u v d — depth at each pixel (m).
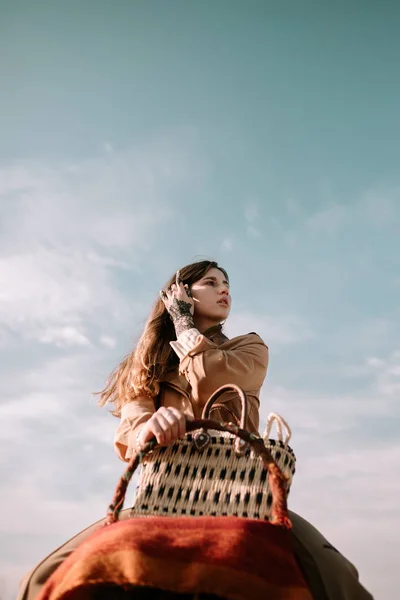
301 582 2.41
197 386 3.38
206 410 3.00
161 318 3.87
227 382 3.40
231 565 2.36
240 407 3.46
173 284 3.95
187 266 4.05
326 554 2.77
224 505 2.72
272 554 2.44
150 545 2.40
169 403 3.54
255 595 2.34
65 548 3.03
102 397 3.90
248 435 2.76
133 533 2.46
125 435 3.30
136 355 3.72
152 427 2.83
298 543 2.78
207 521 2.53
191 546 2.41
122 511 3.12
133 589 2.52
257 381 3.54
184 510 2.74
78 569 2.39
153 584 2.32
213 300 3.93
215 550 2.40
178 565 2.36
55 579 2.50
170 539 2.44
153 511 2.76
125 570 2.35
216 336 3.98
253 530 2.49
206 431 2.88
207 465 2.82
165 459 2.85
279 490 2.63
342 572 2.73
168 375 3.63
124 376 3.76
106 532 2.53
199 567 2.35
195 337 3.51
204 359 3.39
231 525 2.50
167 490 2.79
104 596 2.50
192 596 2.41
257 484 2.74
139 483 2.86
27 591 2.87
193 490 2.78
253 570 2.38
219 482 2.77
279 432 2.91
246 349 3.59
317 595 2.64
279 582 2.39
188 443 2.86
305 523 2.94
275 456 2.79
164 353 3.70
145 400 3.55
